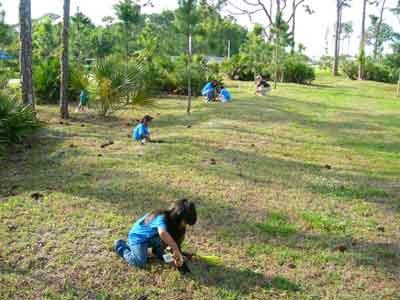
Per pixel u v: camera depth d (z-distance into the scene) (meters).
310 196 7.59
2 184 7.75
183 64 23.58
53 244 5.51
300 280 5.00
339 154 10.68
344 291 4.84
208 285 4.81
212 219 6.41
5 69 23.56
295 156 10.24
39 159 9.30
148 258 5.22
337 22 43.78
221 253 5.50
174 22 15.41
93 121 13.89
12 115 10.59
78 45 35.78
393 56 27.19
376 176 8.99
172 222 4.91
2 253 5.30
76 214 6.35
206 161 9.23
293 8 40.56
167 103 18.16
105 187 7.43
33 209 6.51
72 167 8.60
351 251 5.72
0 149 9.41
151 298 4.57
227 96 18.94
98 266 5.07
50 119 13.94
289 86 29.12
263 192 7.61
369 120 15.61
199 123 13.66
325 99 21.47
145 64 20.41
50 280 4.82
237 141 11.28
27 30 13.00
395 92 28.20
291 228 6.23
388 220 6.76
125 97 14.90
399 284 5.02
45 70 17.61
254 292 4.72
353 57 48.50
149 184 7.63
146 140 10.88
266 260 5.38
